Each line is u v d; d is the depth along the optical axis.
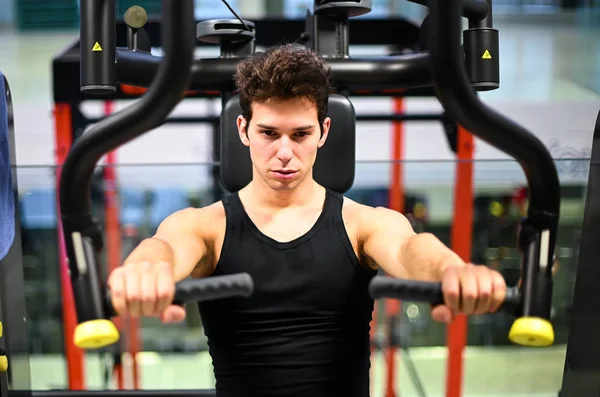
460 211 2.83
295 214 1.31
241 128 1.24
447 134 3.21
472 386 3.19
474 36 1.52
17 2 4.72
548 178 1.15
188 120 3.35
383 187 2.74
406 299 0.99
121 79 1.55
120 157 3.40
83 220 1.16
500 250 2.99
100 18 1.40
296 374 1.29
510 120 1.11
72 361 3.02
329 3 1.63
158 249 1.14
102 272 1.15
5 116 1.64
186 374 3.21
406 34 3.25
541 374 3.14
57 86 2.88
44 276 2.89
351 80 1.61
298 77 1.12
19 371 1.95
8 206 1.63
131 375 3.13
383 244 1.28
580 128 3.63
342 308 1.30
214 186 2.70
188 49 1.03
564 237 2.58
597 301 1.68
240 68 1.20
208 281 0.99
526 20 4.65
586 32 4.66
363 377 1.35
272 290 1.28
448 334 3.20
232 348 1.31
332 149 1.47
